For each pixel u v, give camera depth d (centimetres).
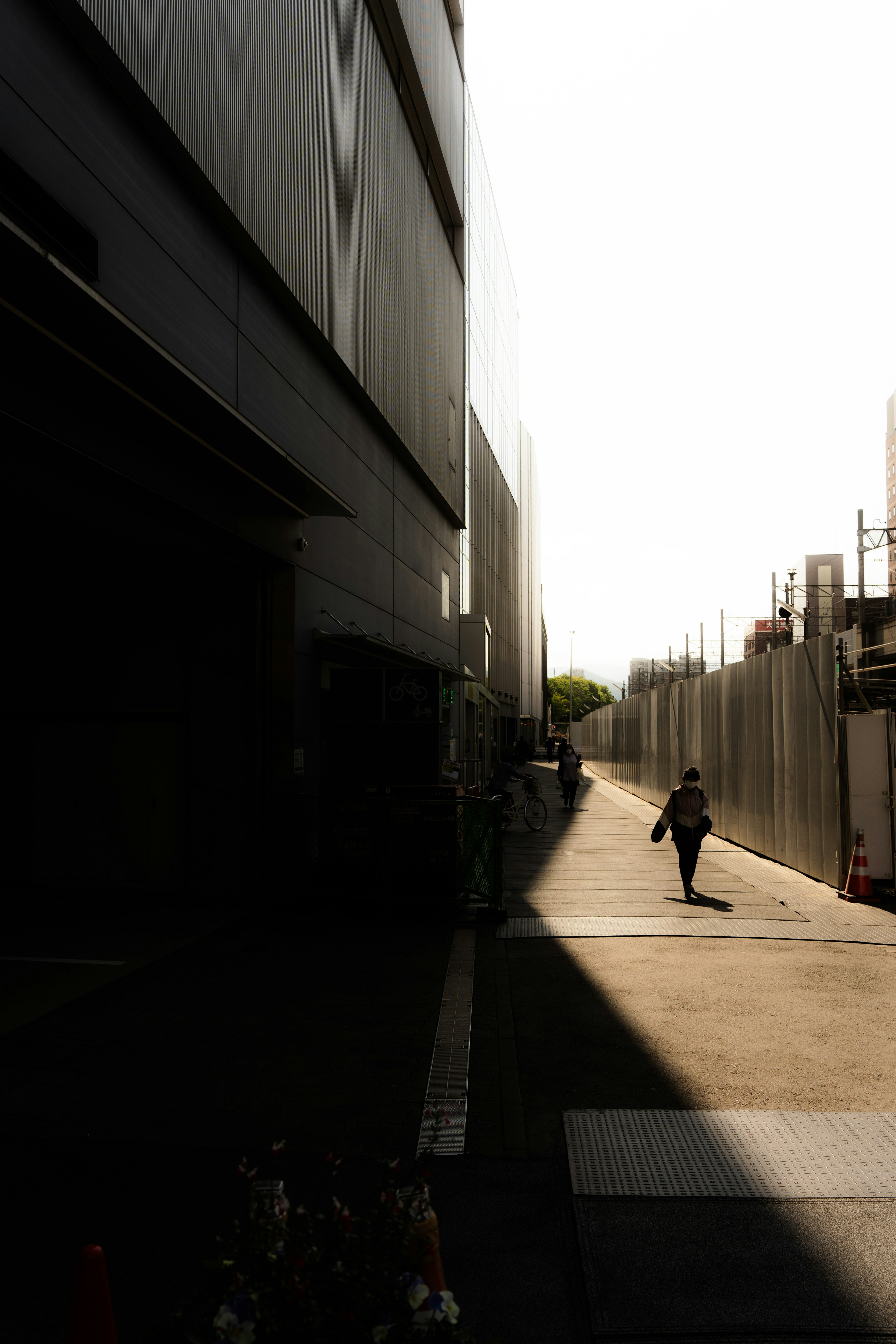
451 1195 383
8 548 969
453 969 768
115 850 1110
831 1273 322
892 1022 616
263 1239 226
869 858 1088
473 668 3141
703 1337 289
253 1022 624
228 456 883
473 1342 214
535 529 9306
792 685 1292
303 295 1142
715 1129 445
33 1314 300
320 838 1027
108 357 627
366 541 1559
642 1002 668
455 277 2686
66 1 621
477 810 990
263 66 1002
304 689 1161
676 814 1071
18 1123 455
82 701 1127
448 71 2456
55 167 627
